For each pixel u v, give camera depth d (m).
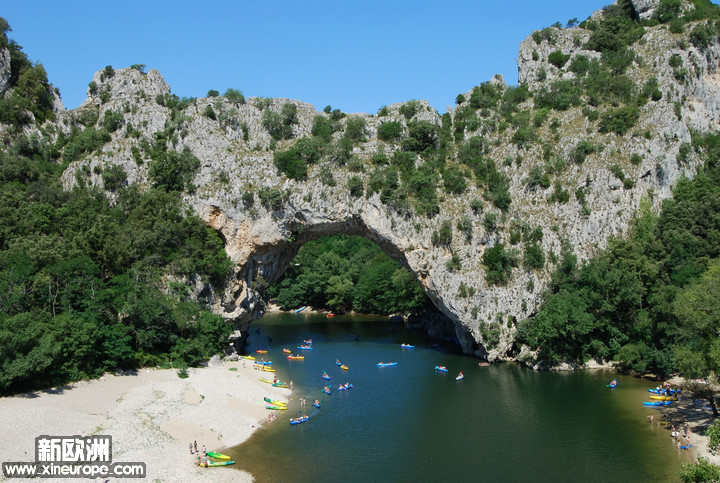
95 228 87.62
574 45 131.75
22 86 126.44
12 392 64.19
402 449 59.03
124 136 116.94
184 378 80.94
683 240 88.88
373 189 103.81
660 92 109.56
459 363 100.50
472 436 62.72
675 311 65.81
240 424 66.00
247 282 109.81
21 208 92.19
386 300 158.62
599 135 107.50
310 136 118.06
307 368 97.50
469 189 106.38
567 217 101.31
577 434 62.47
